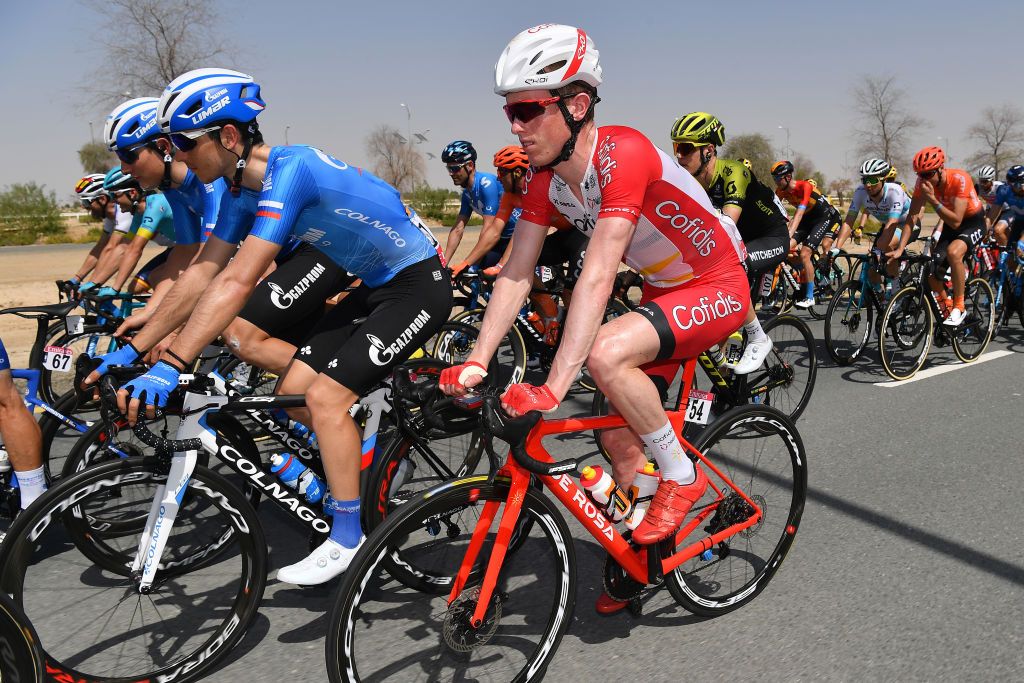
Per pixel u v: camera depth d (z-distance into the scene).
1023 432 4.08
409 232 2.55
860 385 5.15
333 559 2.30
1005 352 6.12
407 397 2.01
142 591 2.11
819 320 7.86
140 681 2.03
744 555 2.51
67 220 34.28
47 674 1.96
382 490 2.64
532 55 1.84
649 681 2.08
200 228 3.66
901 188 7.27
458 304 5.33
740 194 4.18
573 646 2.25
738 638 2.28
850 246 14.43
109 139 2.99
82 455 2.78
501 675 2.06
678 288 2.35
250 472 2.30
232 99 2.15
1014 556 2.72
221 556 2.58
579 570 2.70
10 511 2.73
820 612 2.40
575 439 3.40
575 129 1.94
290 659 2.21
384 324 2.43
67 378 4.96
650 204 2.09
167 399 2.05
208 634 2.23
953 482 3.42
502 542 1.92
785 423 2.52
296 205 2.18
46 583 2.49
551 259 4.99
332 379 2.29
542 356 5.28
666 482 2.15
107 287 5.03
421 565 2.40
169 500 2.08
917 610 2.39
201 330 2.02
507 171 4.97
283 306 2.99
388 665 2.08
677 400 2.35
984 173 8.58
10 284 12.51
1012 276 6.84
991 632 2.26
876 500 3.24
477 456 3.11
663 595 2.53
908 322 5.47
